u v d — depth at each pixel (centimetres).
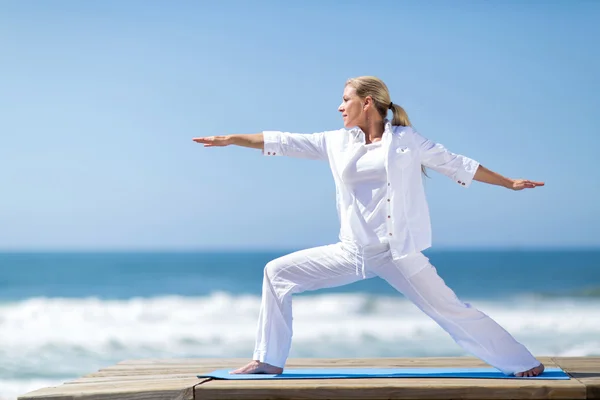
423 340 1594
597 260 4731
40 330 1805
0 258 5728
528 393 409
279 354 459
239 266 4706
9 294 3469
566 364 521
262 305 462
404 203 441
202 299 2416
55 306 2259
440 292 444
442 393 410
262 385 418
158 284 3856
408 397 411
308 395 414
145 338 1691
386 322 1811
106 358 1488
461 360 549
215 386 419
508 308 2264
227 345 1609
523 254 5484
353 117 454
